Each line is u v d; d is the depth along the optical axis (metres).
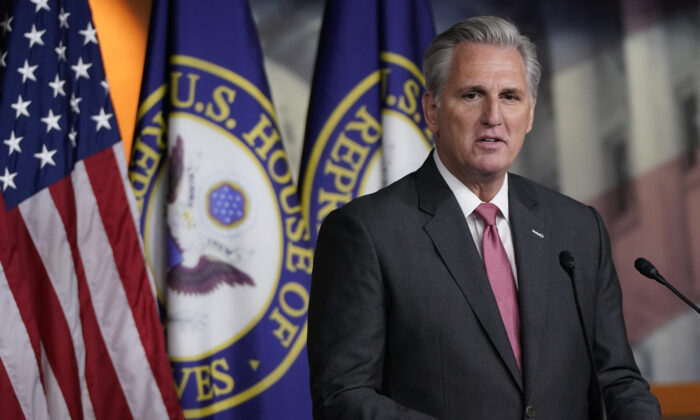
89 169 6.84
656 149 9.84
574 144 9.82
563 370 3.39
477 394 3.25
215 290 7.18
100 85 7.03
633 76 9.87
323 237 3.62
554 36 9.85
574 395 3.41
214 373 7.11
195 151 7.23
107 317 6.74
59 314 6.58
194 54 7.34
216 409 7.07
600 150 9.83
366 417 3.05
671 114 9.87
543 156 9.82
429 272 3.39
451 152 3.53
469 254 3.44
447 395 3.26
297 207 7.47
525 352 3.33
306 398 7.32
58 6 7.04
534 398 3.27
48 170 6.74
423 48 7.75
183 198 7.15
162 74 7.39
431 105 3.70
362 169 7.61
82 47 7.04
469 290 3.36
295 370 7.30
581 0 9.88
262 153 7.43
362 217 3.50
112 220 6.84
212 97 7.34
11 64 6.81
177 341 7.04
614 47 9.89
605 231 3.81
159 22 7.44
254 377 7.19
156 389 6.73
